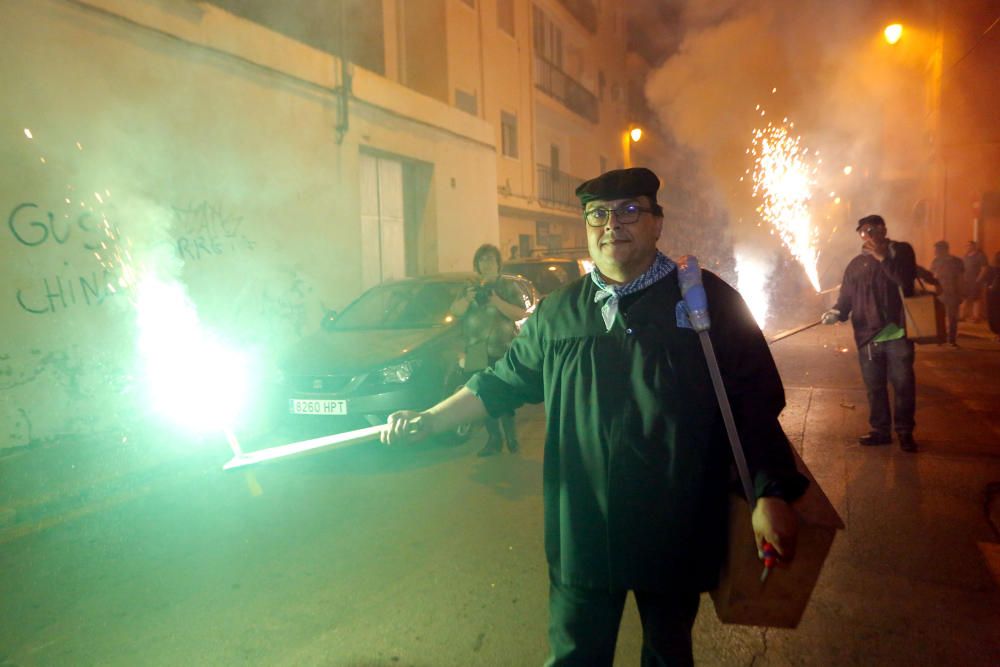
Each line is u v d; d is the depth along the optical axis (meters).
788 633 3.22
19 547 4.57
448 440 6.55
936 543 4.11
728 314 1.89
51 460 5.97
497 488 5.34
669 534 1.83
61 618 3.59
